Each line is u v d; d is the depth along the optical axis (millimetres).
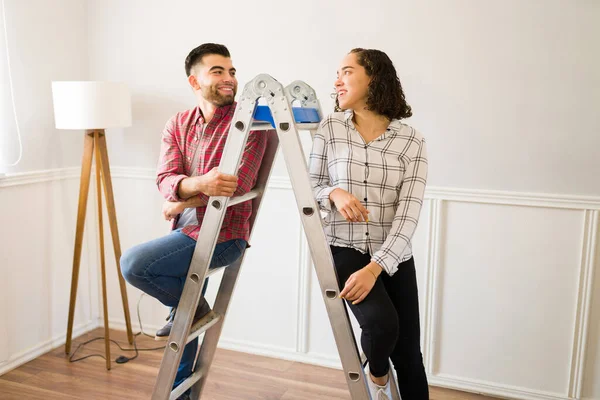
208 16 2961
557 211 2525
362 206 1668
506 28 2484
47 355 3074
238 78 2951
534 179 2539
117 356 3070
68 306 3268
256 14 2867
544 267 2580
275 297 3066
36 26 2938
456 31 2555
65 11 3098
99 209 2889
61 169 3135
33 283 3016
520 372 2682
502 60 2508
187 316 1934
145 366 2955
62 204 3174
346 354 1713
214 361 3043
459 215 2674
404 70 2654
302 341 3041
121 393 2674
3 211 2807
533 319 2627
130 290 3396
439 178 2678
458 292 2729
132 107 3186
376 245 1788
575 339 2572
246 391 2723
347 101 1794
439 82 2609
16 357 2924
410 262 1883
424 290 2779
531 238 2582
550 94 2463
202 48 2068
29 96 2934
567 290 2559
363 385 1716
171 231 2158
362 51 1816
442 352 2797
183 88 3061
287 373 2922
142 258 1896
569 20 2396
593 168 2449
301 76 2828
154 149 3172
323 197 1741
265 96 1687
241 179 1978
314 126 1963
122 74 3188
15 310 2914
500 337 2689
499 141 2562
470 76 2562
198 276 1896
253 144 2016
